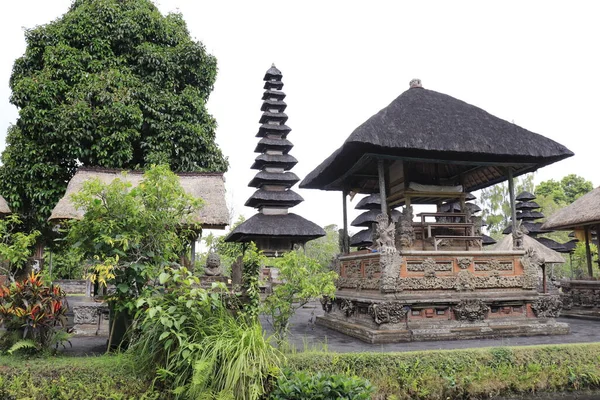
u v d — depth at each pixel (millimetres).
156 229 6707
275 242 22078
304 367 6156
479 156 9867
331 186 13516
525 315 9992
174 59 16484
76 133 13938
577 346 7465
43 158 14266
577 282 14891
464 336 9156
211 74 17219
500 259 10016
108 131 14445
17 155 14219
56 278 27078
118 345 6816
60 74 14797
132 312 6602
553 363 7172
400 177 11195
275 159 23547
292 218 22453
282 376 5594
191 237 9953
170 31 16984
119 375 5645
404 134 9297
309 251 29969
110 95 14445
